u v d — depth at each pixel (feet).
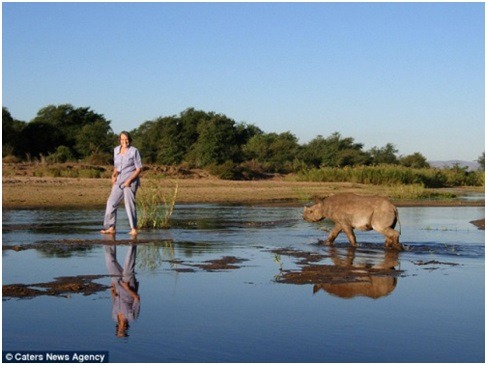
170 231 56.13
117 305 27.61
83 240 48.11
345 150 270.87
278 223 65.16
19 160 181.27
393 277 34.65
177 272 35.29
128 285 31.76
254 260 39.75
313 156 257.75
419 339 23.22
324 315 26.32
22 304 27.66
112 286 31.37
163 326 24.48
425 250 45.75
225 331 23.94
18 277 33.35
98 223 61.46
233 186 135.44
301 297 29.43
